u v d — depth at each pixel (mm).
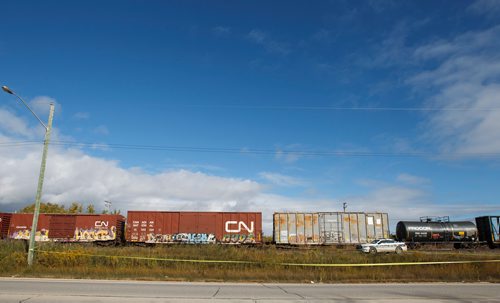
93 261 21234
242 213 36875
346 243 37062
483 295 11875
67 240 36844
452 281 16875
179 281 16266
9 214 37688
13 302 9734
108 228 37156
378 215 37969
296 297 11250
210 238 36188
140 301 10164
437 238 41719
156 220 36500
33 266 19391
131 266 20406
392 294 12070
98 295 11117
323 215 37719
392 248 34406
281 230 37188
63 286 13352
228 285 14766
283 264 20828
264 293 12211
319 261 22656
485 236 42344
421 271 19078
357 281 16547
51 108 22281
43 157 21578
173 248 27328
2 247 23672
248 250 27531
